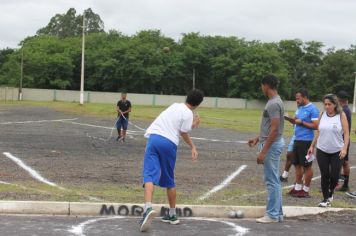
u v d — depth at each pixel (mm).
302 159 9570
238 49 87125
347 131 8555
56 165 12555
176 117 7211
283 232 7160
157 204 8078
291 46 97125
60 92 79562
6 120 29094
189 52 86250
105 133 22859
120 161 13867
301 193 9688
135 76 83188
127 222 7500
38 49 88625
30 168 11852
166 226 7320
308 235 7020
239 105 82688
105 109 45062
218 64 85688
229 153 16938
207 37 90938
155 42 89750
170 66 85438
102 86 85188
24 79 82500
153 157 7102
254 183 11008
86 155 14891
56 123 28094
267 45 92125
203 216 8078
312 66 97375
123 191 9430
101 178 10945
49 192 9000
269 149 7559
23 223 7234
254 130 28891
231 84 85688
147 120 33906
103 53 84750
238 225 7539
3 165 12141
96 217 7785
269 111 7465
